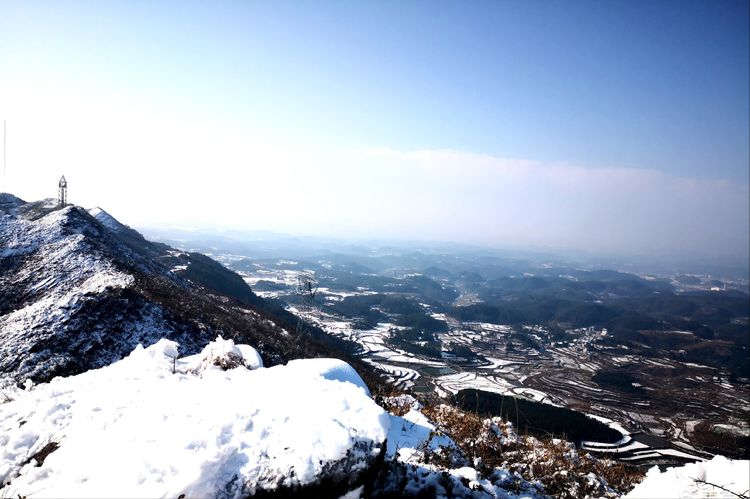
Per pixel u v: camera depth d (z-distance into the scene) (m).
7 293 28.48
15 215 44.00
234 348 9.71
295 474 4.65
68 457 5.36
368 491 5.22
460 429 12.27
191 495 4.36
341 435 4.96
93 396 7.47
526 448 12.23
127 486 4.39
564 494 9.30
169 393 6.24
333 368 8.65
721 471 6.70
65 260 33.41
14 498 4.90
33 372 17.14
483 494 6.88
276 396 5.61
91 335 20.92
